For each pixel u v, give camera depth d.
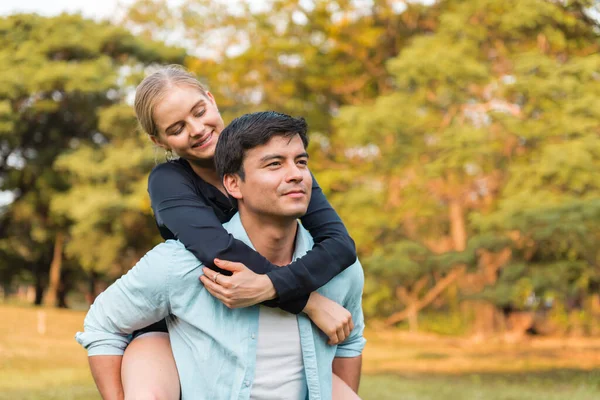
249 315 2.08
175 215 2.23
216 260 2.05
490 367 14.32
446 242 20.41
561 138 15.89
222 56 21.84
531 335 21.33
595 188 15.40
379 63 21.70
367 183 19.77
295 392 2.13
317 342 2.16
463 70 15.93
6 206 28.69
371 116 16.77
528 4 16.44
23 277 32.62
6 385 9.20
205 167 2.54
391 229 19.17
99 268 26.05
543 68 15.91
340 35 20.30
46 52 26.02
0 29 26.14
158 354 2.14
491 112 16.12
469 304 22.28
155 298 2.09
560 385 11.16
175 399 2.10
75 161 24.80
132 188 24.31
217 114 2.56
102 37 26.22
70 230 26.78
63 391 8.55
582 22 16.61
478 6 17.19
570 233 14.20
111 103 26.64
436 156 17.17
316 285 2.10
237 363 2.07
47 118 27.12
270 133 2.04
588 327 21.12
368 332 21.81
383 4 20.22
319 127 21.20
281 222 2.12
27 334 15.87
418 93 17.09
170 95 2.49
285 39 20.70
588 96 15.24
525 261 16.67
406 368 13.95
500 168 17.11
